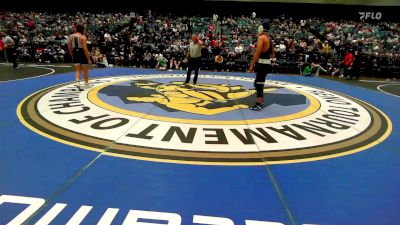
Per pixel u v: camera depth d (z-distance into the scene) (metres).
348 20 26.81
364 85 12.40
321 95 9.09
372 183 3.49
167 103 7.00
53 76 11.07
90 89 8.43
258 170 3.71
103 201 2.90
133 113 6.00
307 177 3.57
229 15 27.62
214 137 4.80
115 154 4.02
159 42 18.17
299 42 19.77
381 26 24.95
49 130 4.86
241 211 2.82
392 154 4.42
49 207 2.77
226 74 13.74
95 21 23.30
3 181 3.21
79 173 3.45
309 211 2.87
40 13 26.16
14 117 5.52
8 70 12.58
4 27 21.02
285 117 6.16
